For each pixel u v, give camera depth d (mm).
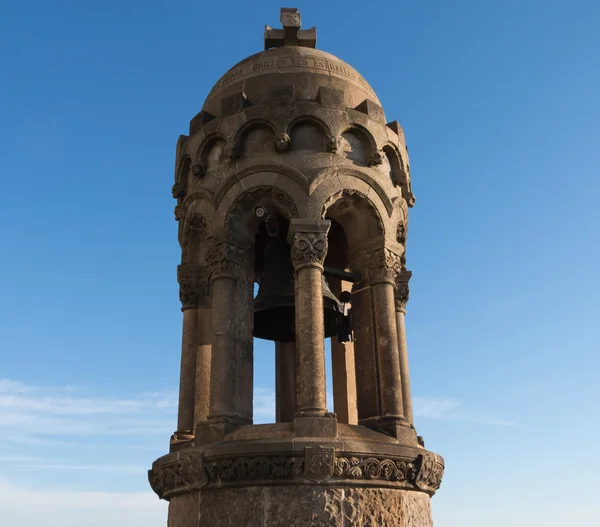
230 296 12812
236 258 13109
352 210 13648
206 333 14094
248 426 11820
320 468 10742
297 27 15711
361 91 14891
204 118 14523
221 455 11062
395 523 11141
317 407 11477
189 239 14398
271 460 10844
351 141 13742
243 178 13211
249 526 10719
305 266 12312
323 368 11773
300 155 13156
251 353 12961
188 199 14141
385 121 14461
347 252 15391
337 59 15242
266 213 13258
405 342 14562
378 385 12820
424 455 11828
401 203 14320
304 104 13484
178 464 11703
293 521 10602
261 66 14625
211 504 11156
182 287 14422
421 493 12094
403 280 14922
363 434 11844
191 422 13398
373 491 11133
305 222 12500
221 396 12109
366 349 13180
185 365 13867
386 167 14305
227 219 13102
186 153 14609
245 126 13523
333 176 13117
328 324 15141
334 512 10688
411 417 13711
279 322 15750
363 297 13516
